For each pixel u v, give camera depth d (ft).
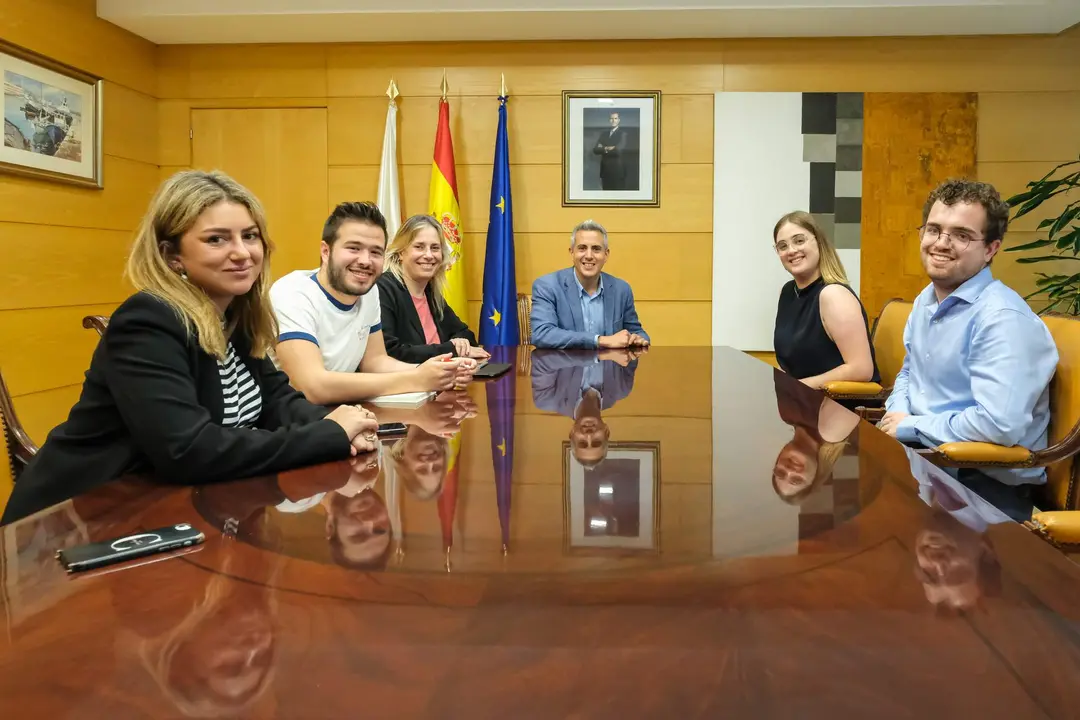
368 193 16.31
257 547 2.47
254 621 1.88
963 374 6.97
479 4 14.25
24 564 2.33
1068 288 14.89
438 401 5.89
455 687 1.55
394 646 1.73
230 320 4.73
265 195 16.48
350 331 7.50
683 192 16.07
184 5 14.38
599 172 16.15
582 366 8.55
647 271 16.24
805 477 3.36
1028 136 15.61
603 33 15.48
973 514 2.74
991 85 15.57
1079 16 14.35
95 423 3.94
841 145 15.79
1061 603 1.93
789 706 1.46
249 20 14.74
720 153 15.93
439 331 11.47
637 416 5.13
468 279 16.44
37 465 3.97
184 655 1.70
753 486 3.21
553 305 12.85
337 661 1.66
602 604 1.96
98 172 14.55
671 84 15.92
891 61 15.65
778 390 6.46
